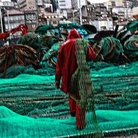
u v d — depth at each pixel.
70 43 3.62
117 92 5.34
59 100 5.12
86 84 3.43
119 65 9.61
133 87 5.82
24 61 9.29
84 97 3.40
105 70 8.37
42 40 10.35
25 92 5.84
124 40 11.21
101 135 3.35
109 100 4.95
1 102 5.05
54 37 10.53
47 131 3.56
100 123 3.72
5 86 6.52
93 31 12.16
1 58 9.07
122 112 4.36
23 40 10.18
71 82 3.55
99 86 5.70
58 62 3.69
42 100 5.20
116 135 3.44
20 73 8.70
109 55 9.88
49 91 5.85
